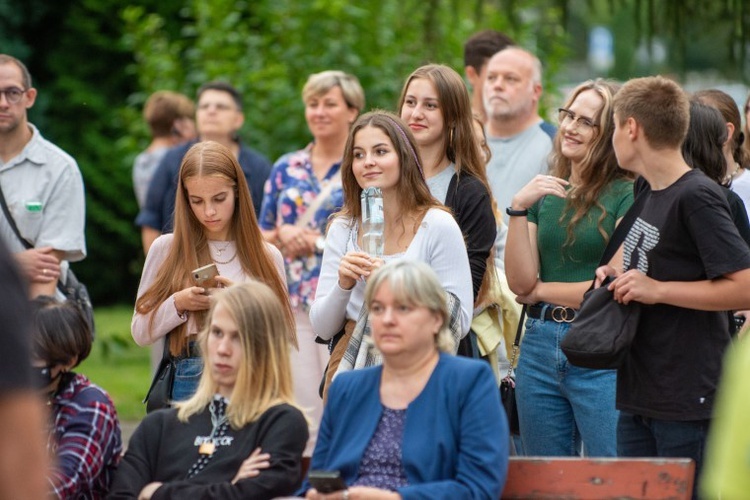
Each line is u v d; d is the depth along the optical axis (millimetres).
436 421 13234
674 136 15000
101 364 39750
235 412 14273
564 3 33281
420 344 13438
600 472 13078
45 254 20359
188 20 51594
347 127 23703
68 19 51500
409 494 12664
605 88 18016
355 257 15883
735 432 9141
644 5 28547
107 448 14844
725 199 14820
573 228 17828
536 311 17953
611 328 14859
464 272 16375
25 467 8422
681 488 12828
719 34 28391
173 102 33375
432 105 18078
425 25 35281
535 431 17969
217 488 13781
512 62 22922
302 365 22297
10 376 8344
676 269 14883
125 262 53219
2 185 21250
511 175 22844
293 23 37688
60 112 51969
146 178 33344
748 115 22219
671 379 14805
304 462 14492
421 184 16609
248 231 18078
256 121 36781
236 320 14312
